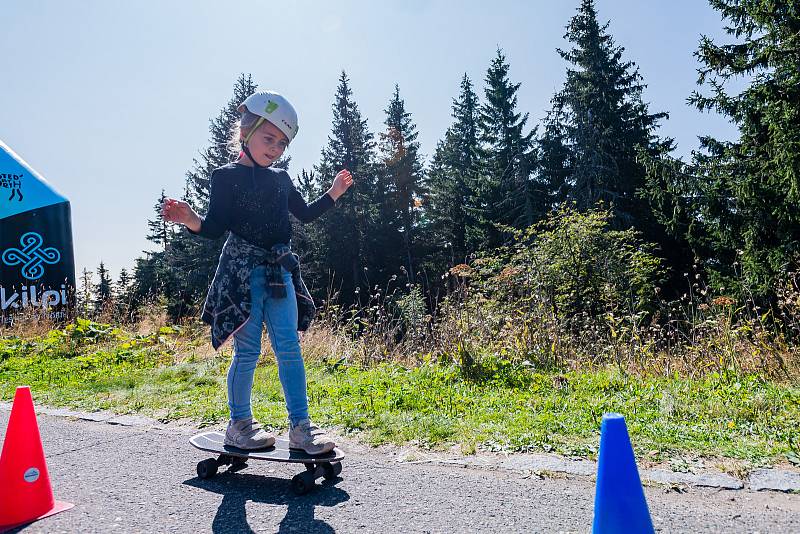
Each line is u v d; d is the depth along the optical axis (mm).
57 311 12492
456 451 3242
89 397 5203
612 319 6520
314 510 2461
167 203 2729
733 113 14547
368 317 7652
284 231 3080
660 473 2734
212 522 2367
